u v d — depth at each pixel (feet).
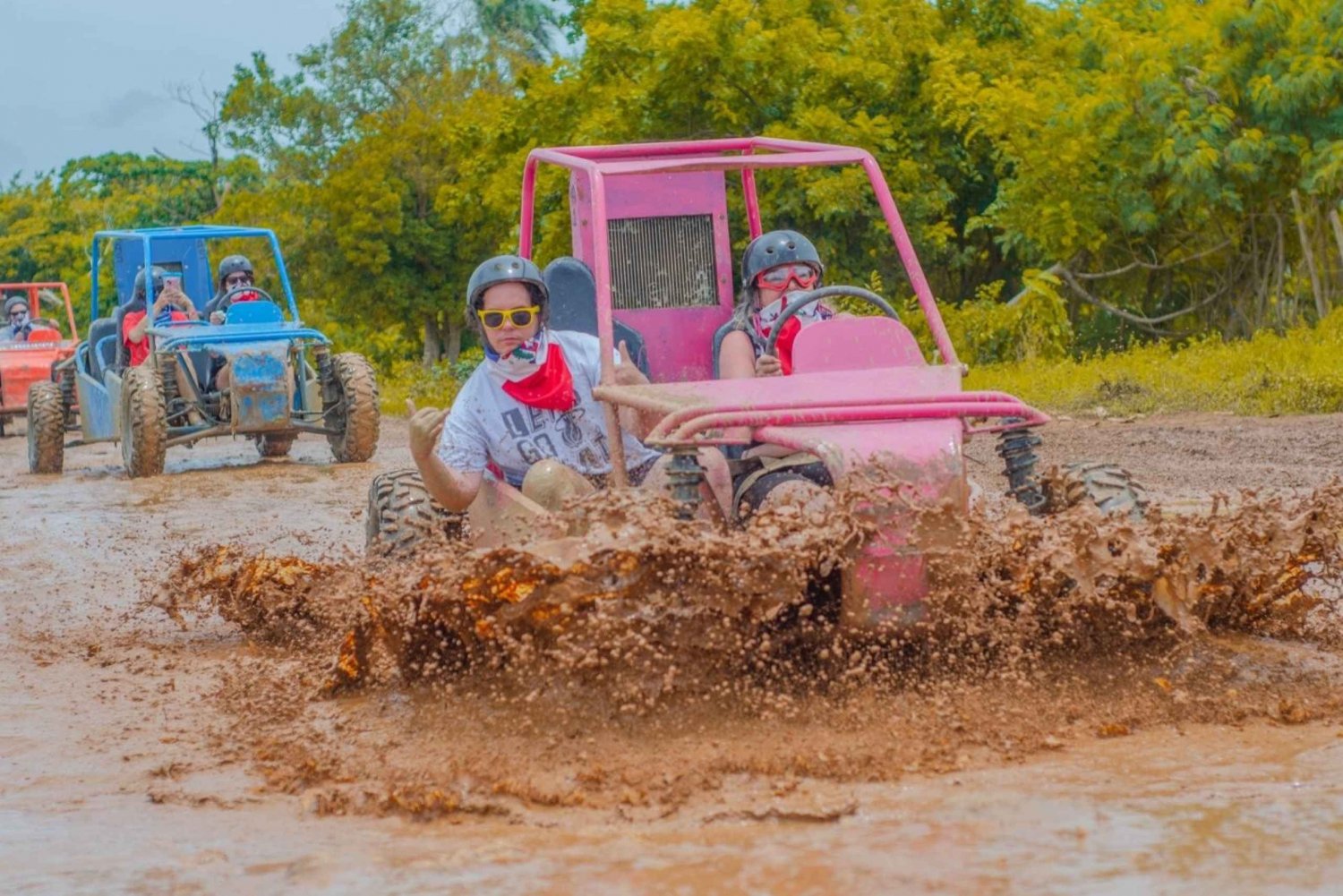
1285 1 75.36
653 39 87.35
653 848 14.55
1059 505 22.20
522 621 18.06
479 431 22.09
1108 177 82.38
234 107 200.54
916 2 91.15
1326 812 14.74
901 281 87.66
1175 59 78.18
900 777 16.40
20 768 18.86
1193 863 13.50
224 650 25.67
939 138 90.48
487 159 102.22
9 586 33.09
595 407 22.34
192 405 59.57
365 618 20.94
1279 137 74.18
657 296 27.68
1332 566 21.04
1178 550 19.22
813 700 18.63
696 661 18.20
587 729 18.12
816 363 21.42
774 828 15.01
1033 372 73.67
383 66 197.88
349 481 53.62
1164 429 54.19
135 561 35.86
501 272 21.66
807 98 88.43
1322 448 45.73
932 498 18.54
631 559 17.49
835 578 18.93
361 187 153.89
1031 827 14.62
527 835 15.16
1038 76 89.35
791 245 23.77
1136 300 90.48
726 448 21.68
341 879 14.12
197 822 16.31
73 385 70.90
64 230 277.85
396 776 17.25
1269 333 73.26
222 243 160.04
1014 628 18.98
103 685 23.43
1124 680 19.38
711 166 23.61
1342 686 19.43
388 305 160.76
